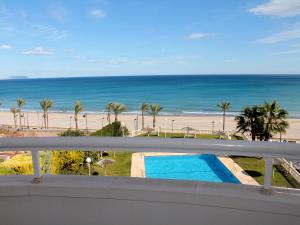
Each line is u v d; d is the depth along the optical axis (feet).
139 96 336.70
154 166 68.13
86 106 284.20
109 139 6.11
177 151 5.98
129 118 210.18
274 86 401.49
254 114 87.61
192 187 6.29
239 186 6.29
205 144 5.83
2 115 247.91
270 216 5.77
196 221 6.14
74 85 515.09
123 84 502.79
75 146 6.22
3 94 399.65
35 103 320.29
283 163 54.29
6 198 6.61
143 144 6.03
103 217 6.46
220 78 625.82
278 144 5.60
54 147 6.31
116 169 62.80
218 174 62.54
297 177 49.88
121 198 6.35
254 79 565.94
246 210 5.88
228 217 5.98
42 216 6.59
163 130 131.13
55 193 6.49
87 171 54.29
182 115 222.48
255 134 88.89
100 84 519.19
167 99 309.83
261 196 5.85
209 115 220.84
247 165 63.21
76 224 6.54
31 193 6.55
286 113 86.99
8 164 37.78
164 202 6.21
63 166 45.14
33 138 6.37
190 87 413.59
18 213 6.63
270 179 5.88
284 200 5.70
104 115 226.38
